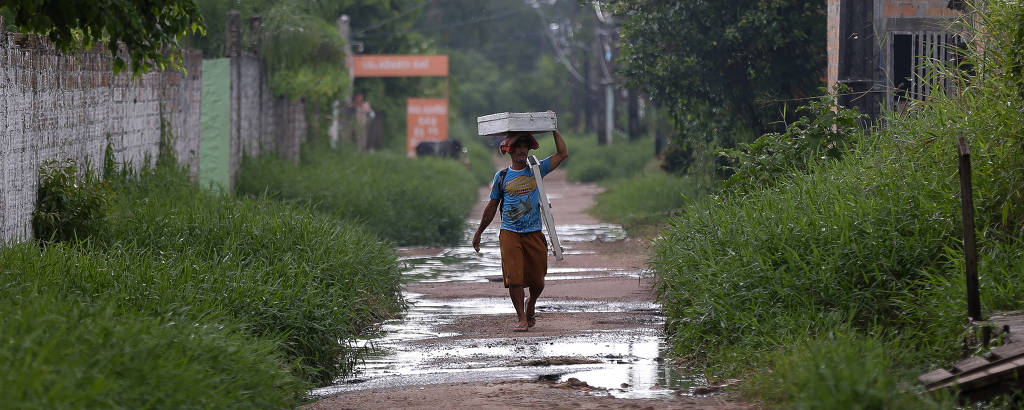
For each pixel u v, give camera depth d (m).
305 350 20.25
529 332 25.00
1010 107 20.53
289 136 68.94
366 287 27.84
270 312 20.28
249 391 15.55
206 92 49.97
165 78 41.62
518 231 25.39
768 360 17.30
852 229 20.52
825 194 22.72
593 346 22.86
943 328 17.23
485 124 25.75
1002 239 19.42
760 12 47.41
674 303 23.52
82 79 31.20
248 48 59.72
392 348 23.06
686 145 54.31
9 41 24.81
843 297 19.20
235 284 20.92
